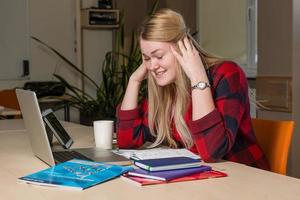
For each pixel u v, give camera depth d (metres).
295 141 3.24
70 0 5.57
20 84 5.37
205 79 1.63
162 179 1.32
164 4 5.20
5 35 5.26
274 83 3.39
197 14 5.05
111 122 1.92
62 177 1.35
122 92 4.53
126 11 5.60
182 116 1.78
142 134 1.95
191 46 1.69
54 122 1.89
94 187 1.28
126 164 1.55
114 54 5.07
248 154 1.73
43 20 5.44
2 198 1.21
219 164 1.57
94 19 5.45
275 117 3.41
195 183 1.31
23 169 1.54
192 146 1.78
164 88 1.85
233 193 1.21
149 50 1.69
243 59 4.64
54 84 5.25
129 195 1.20
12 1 5.27
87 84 5.74
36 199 1.19
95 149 1.82
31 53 5.40
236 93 1.67
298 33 3.23
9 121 3.03
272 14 3.38
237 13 4.67
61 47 5.56
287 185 1.28
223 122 1.62
